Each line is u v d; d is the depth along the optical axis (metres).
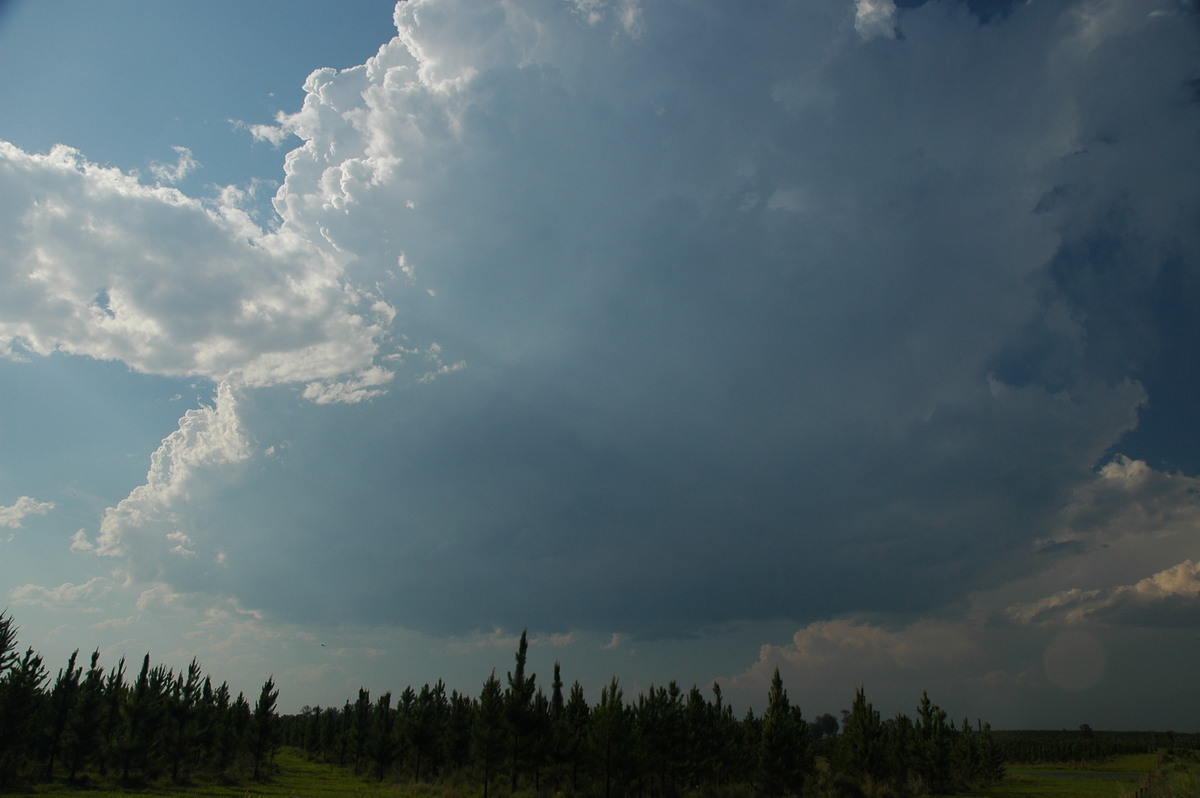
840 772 58.31
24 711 41.22
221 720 65.81
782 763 49.69
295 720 116.38
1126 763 117.25
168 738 52.00
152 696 51.78
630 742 42.56
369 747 62.97
